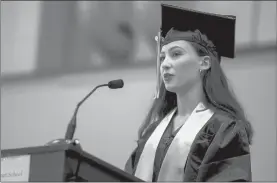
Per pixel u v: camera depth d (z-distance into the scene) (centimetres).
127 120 1105
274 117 991
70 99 1182
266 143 977
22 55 1274
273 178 952
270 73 1022
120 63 1162
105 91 1145
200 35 713
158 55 743
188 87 700
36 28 1264
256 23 1062
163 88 743
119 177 461
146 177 683
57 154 443
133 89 1120
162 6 742
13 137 1219
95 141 1118
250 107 1009
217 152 628
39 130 1195
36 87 1227
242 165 609
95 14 1209
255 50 1047
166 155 671
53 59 1237
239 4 1080
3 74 1260
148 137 733
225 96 700
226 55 739
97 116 1138
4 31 1287
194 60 698
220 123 664
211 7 1103
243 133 650
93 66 1188
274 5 1058
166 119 727
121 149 1095
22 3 1286
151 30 1150
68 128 570
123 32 1176
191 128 678
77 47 1214
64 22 1234
